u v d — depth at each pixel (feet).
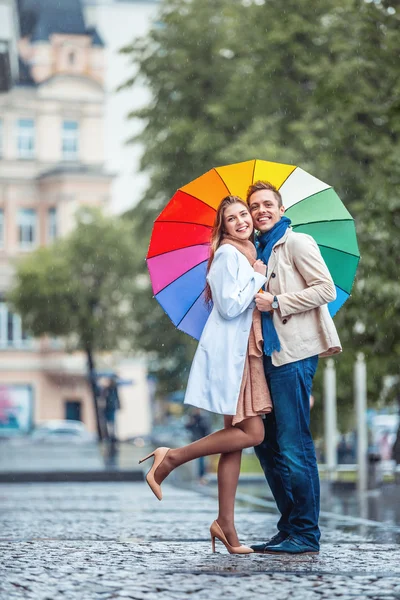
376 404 104.78
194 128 130.11
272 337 28.94
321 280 29.27
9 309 227.81
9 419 281.54
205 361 29.12
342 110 85.71
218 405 28.73
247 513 55.77
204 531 41.32
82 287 217.77
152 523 46.78
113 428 156.35
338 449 131.85
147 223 140.26
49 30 293.64
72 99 292.40
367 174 89.81
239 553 29.22
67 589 22.67
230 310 28.81
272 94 115.55
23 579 24.27
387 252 81.10
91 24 297.33
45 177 287.07
